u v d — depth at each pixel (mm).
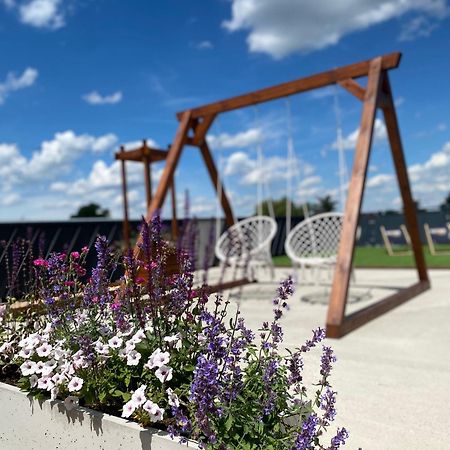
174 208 7449
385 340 3221
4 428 1649
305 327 3578
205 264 3273
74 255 1868
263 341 1485
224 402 1289
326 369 1370
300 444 1180
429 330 3451
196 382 1195
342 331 3311
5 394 1646
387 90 4484
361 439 1794
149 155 7605
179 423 1282
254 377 1392
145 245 1616
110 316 1729
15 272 2260
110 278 1806
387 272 6961
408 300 4641
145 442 1287
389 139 4770
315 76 4633
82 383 1467
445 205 11594
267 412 1295
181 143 5555
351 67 4363
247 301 4828
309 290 5598
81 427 1434
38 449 1552
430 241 9547
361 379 2430
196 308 1623
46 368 1555
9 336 1998
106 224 7176
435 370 2559
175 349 1518
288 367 1433
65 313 1768
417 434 1826
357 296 4984
